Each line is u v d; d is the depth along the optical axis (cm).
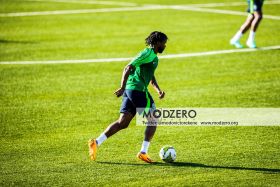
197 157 3122
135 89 2952
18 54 5756
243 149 3247
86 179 2794
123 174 2864
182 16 8106
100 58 5644
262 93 4425
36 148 3262
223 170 2922
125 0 9675
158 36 2936
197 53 5853
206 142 3378
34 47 6091
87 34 6838
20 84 4678
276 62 5456
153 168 2952
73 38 6600
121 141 3403
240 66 5312
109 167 2966
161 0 9644
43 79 4847
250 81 4784
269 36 6675
